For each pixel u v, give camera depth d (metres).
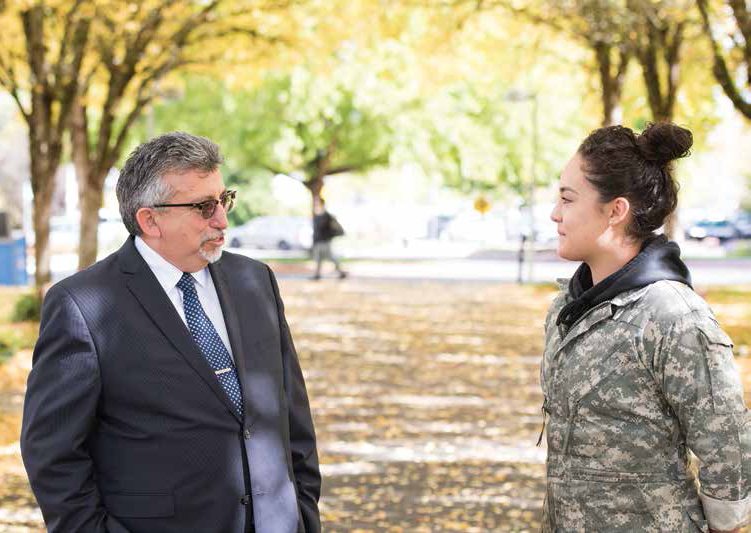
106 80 20.72
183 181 3.37
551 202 61.59
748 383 12.90
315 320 21.48
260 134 39.19
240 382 3.45
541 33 24.36
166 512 3.28
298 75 37.16
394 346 17.41
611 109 23.61
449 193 76.81
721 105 26.81
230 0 19.22
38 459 3.26
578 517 3.18
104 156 19.77
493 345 17.55
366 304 25.06
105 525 3.28
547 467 3.32
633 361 3.10
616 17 19.81
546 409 3.35
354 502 7.86
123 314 3.36
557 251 3.34
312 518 3.70
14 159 64.94
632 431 3.11
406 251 52.06
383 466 9.04
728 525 3.08
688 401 3.05
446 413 11.54
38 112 19.52
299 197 65.06
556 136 40.88
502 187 54.53
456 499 7.95
